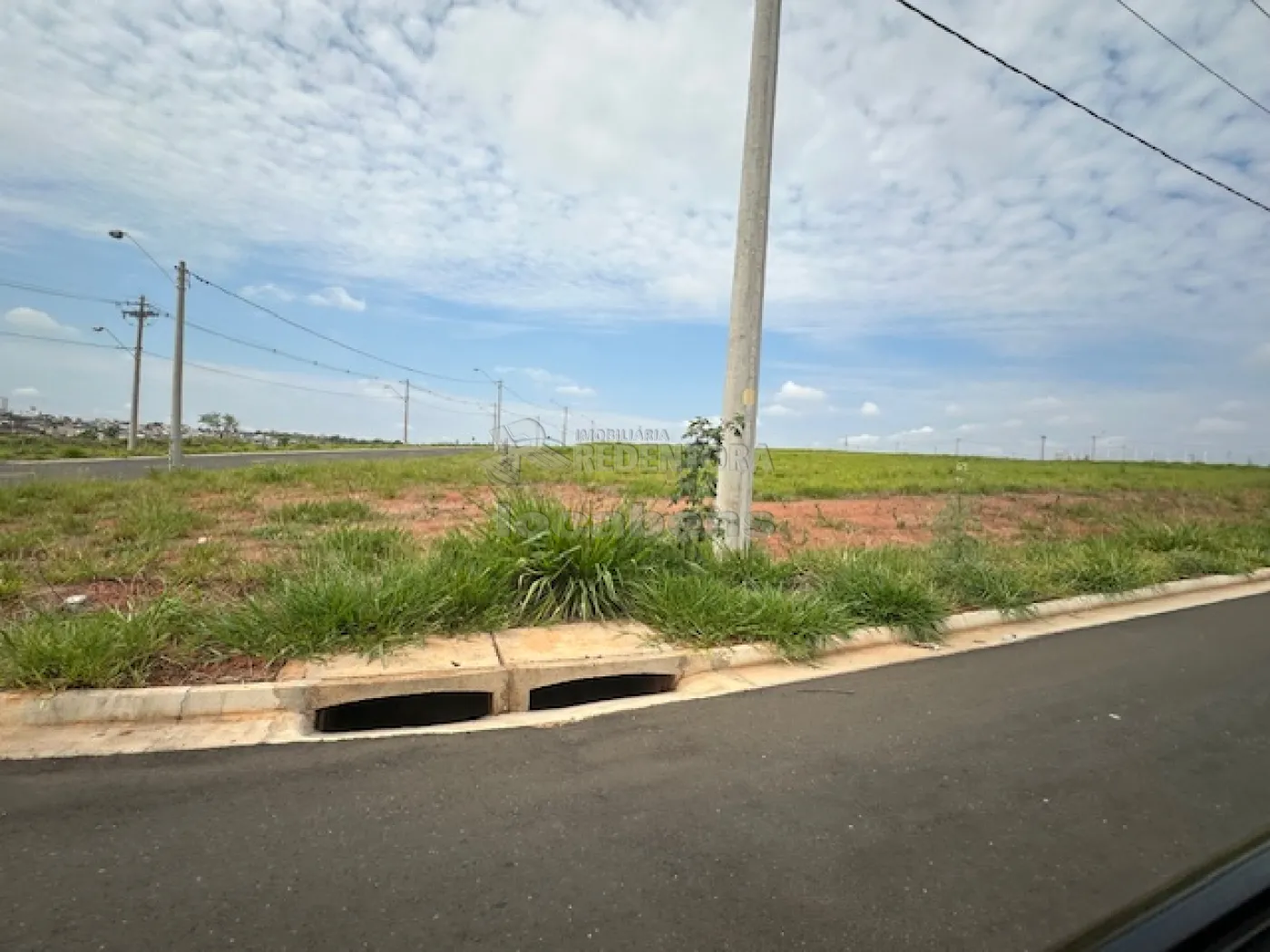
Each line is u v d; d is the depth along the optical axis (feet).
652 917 7.37
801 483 63.67
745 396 22.09
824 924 7.32
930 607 19.97
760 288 22.26
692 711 13.66
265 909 7.30
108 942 6.73
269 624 14.82
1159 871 8.52
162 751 11.13
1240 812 10.11
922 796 10.34
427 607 16.19
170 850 8.37
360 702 13.85
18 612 16.75
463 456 115.34
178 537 28.12
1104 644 19.61
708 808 9.77
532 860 8.35
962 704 14.40
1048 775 11.19
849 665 16.98
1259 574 31.35
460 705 14.71
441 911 7.36
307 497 43.83
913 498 54.24
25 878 7.75
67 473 68.39
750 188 22.20
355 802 9.66
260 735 11.85
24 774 10.23
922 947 7.02
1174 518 45.70
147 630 14.03
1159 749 12.40
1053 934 7.25
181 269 80.53
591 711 13.53
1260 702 15.01
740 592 18.52
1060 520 43.98
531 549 18.90
